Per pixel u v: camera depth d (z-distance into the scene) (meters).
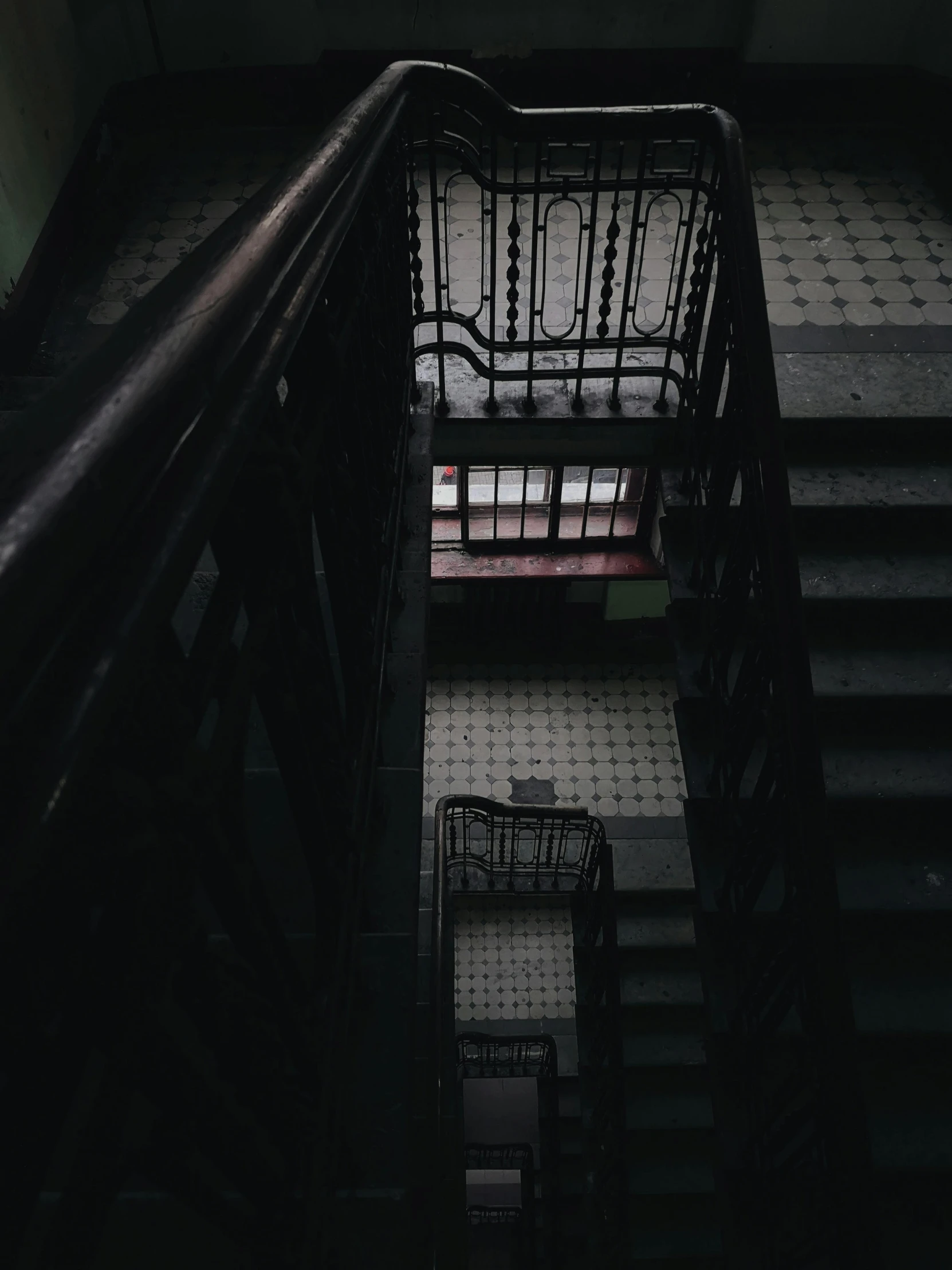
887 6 5.69
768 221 5.60
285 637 1.24
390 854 2.22
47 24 4.90
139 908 0.62
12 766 0.43
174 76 5.85
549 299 5.16
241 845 0.98
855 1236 1.89
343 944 1.70
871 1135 2.75
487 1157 10.81
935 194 5.73
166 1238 1.44
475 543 9.95
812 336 4.80
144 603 0.54
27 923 0.43
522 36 5.89
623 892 8.60
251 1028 0.96
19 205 4.70
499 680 11.45
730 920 3.13
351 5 5.73
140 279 5.20
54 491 0.52
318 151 1.41
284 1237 1.17
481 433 4.39
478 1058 9.54
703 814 3.42
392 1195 1.64
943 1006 2.94
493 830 8.85
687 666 3.73
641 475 9.23
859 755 3.38
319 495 1.54
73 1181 0.63
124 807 0.54
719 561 3.88
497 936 10.46
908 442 4.16
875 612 3.63
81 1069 0.56
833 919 2.09
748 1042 2.86
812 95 6.09
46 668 0.46
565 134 3.42
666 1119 6.43
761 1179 2.77
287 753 1.25
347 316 1.78
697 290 3.82
